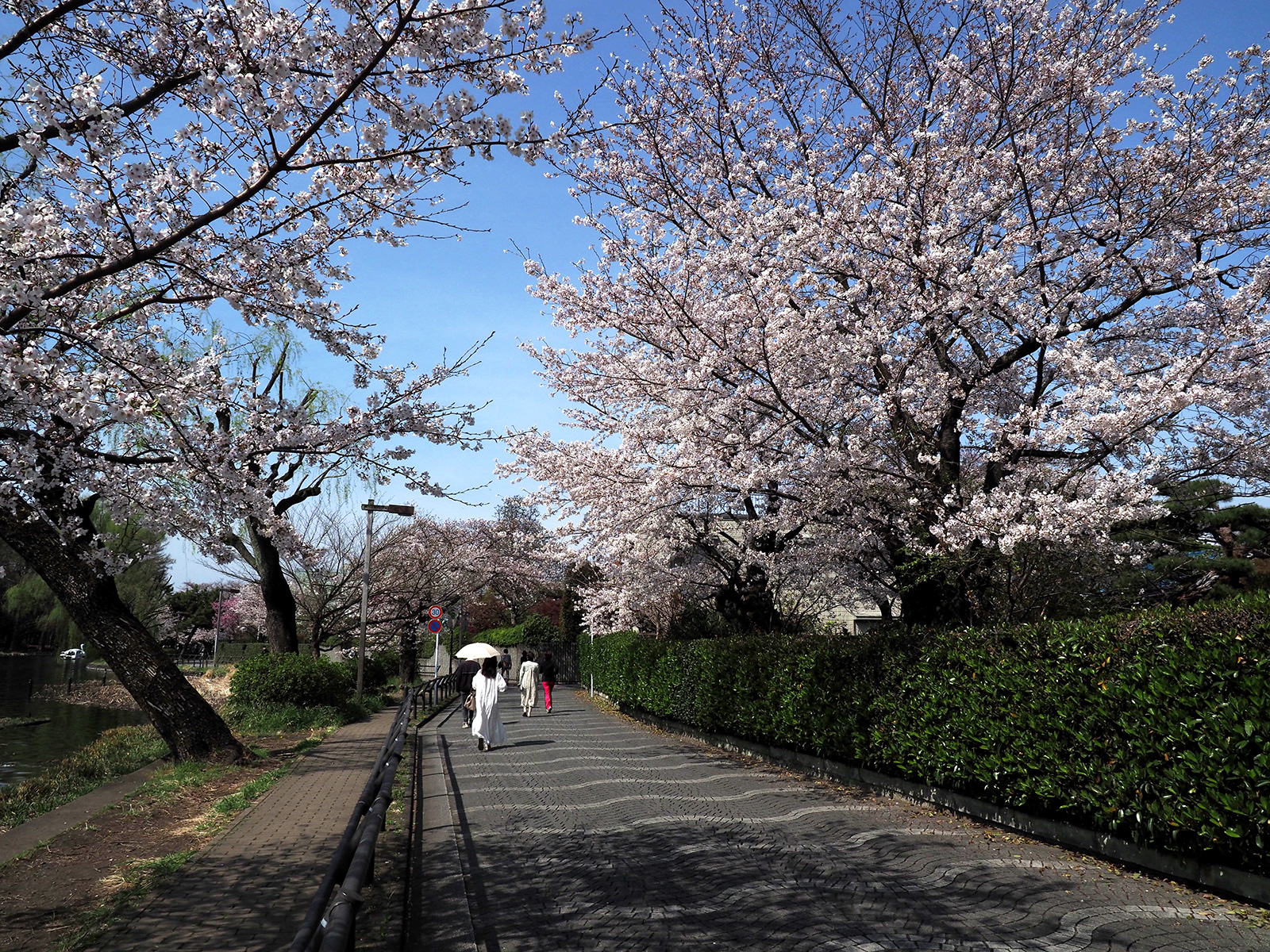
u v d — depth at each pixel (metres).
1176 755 6.16
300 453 7.25
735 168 12.96
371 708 22.83
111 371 5.80
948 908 5.66
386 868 6.66
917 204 11.32
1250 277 11.17
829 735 11.49
